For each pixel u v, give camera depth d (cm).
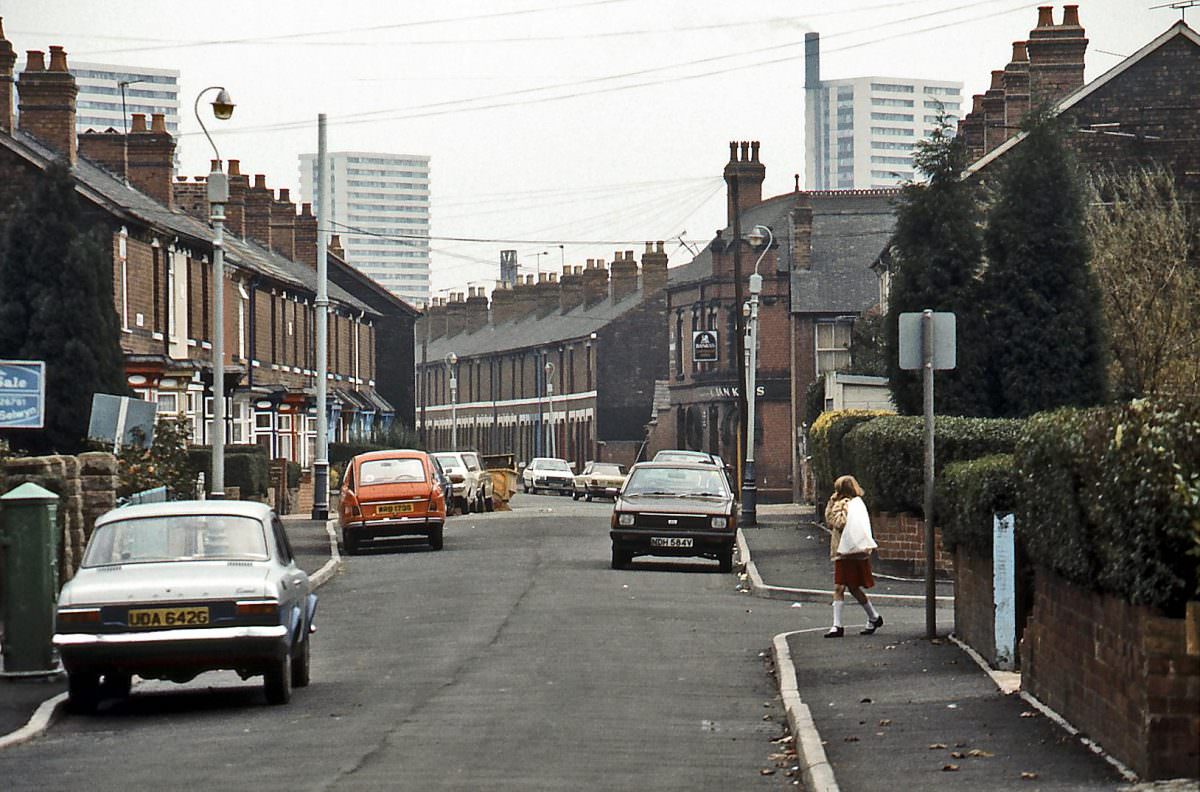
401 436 8844
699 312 9919
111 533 1759
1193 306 4172
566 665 2058
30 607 1889
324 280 5322
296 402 7194
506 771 1286
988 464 1916
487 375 13975
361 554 4144
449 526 5278
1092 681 1323
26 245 4231
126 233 5122
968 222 3475
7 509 1892
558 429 12419
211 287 6103
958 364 3441
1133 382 4000
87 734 1565
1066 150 3516
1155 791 1075
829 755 1309
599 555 4022
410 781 1236
